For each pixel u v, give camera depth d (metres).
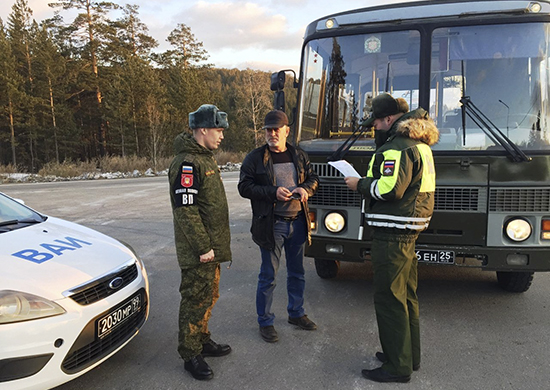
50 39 35.03
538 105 3.38
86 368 2.53
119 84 35.28
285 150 3.36
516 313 3.86
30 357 2.26
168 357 3.19
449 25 3.60
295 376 2.88
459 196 3.40
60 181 20.88
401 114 2.76
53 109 35.69
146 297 3.21
